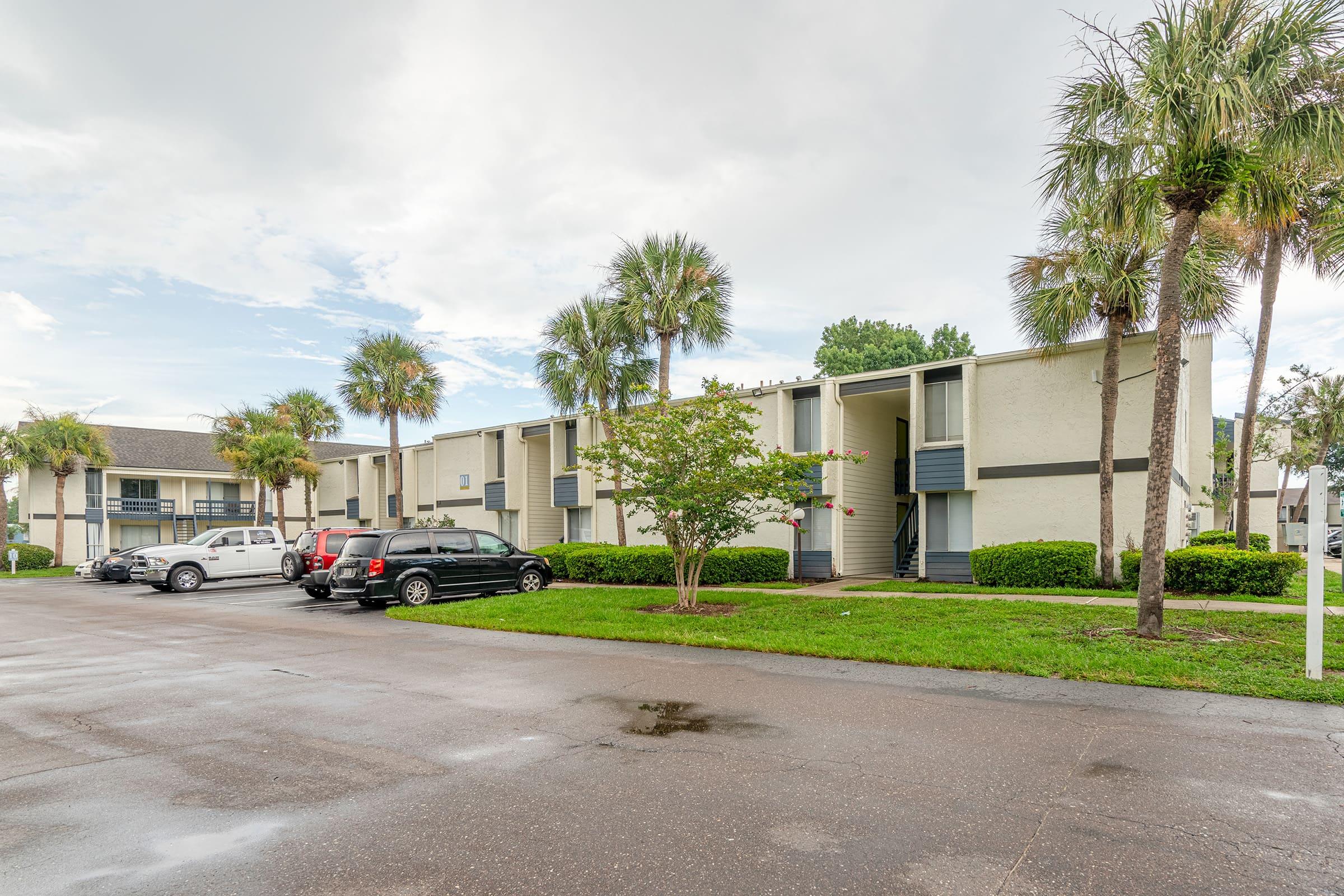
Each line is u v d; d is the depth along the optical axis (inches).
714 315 786.8
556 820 159.3
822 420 788.6
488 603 564.7
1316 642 279.9
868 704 258.5
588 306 872.3
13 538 1610.5
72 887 131.3
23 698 283.0
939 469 711.7
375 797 174.9
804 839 148.1
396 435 1138.0
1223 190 357.1
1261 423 907.4
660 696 274.4
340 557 602.5
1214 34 335.3
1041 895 124.8
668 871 135.2
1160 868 134.5
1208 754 199.3
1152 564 361.7
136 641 435.2
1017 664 311.0
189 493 1662.2
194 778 190.1
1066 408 661.9
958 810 162.2
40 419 1373.0
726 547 775.7
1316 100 341.1
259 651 392.8
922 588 646.5
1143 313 552.4
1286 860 137.6
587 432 996.6
